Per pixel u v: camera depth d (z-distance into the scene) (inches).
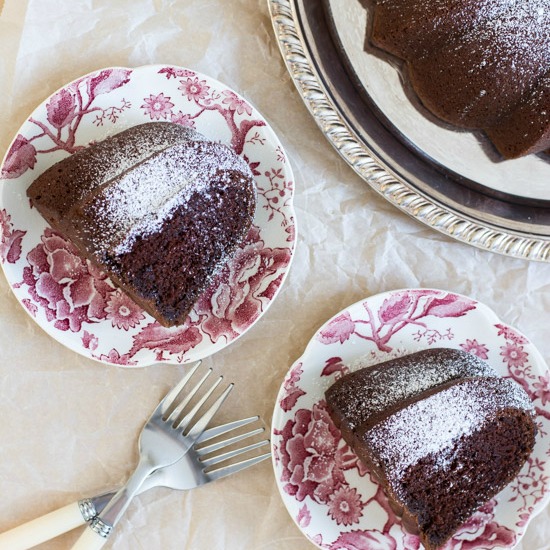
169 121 28.7
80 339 28.4
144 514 28.9
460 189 29.0
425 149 28.9
